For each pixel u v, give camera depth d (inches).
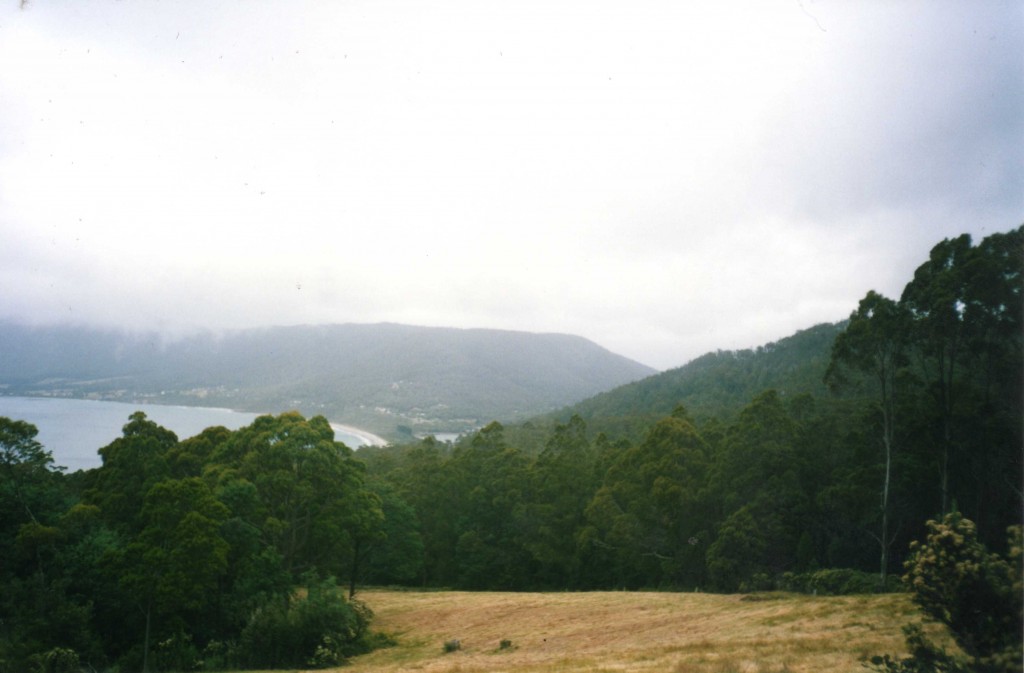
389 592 2078.0
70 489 1644.9
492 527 2449.6
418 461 2689.5
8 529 1200.2
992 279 1064.2
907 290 1263.5
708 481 1786.4
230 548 1238.9
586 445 2503.7
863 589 1198.9
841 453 1731.1
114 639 1185.4
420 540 2160.4
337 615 1182.9
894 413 1362.0
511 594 1797.5
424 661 1024.9
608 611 1312.7
